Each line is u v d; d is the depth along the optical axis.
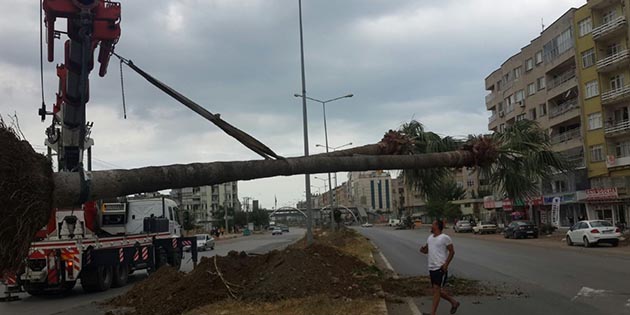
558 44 52.47
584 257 22.72
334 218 59.59
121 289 17.03
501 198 8.64
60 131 15.33
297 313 9.09
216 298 10.98
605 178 45.66
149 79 5.30
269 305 9.87
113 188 4.23
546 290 12.95
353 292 11.26
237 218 126.50
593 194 45.25
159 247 20.28
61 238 15.90
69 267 15.45
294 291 10.87
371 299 10.55
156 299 11.73
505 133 7.99
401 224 89.62
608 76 46.00
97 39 11.79
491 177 8.14
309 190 29.22
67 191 4.08
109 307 12.39
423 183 8.83
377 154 7.10
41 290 16.41
